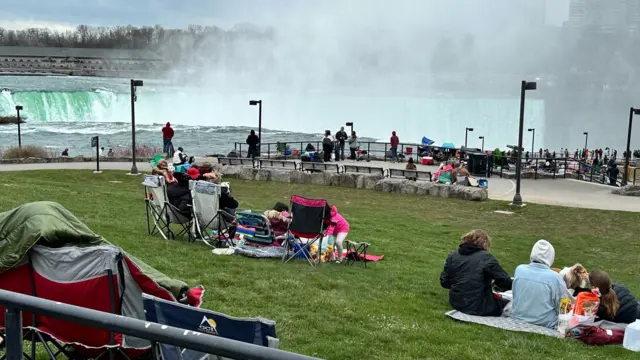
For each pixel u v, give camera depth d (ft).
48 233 17.52
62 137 195.42
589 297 28.35
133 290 17.66
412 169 95.35
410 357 22.53
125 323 8.41
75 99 248.73
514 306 28.81
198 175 40.96
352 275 35.55
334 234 38.63
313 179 88.53
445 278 30.48
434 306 30.66
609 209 73.87
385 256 43.42
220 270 32.68
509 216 69.00
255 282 30.86
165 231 43.09
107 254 17.07
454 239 54.39
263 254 36.86
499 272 29.30
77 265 17.25
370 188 85.56
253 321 14.19
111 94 257.75
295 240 38.50
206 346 7.80
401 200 77.36
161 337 8.12
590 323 26.89
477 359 22.86
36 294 17.62
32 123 227.61
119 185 76.23
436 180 85.66
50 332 17.51
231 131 227.40
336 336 24.18
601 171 114.83
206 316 14.69
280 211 40.52
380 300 30.58
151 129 223.71
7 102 233.14
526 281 28.45
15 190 58.13
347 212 67.15
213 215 38.37
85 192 62.59
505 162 109.09
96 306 17.26
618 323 27.73
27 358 16.14
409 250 46.78
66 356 19.06
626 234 61.21
